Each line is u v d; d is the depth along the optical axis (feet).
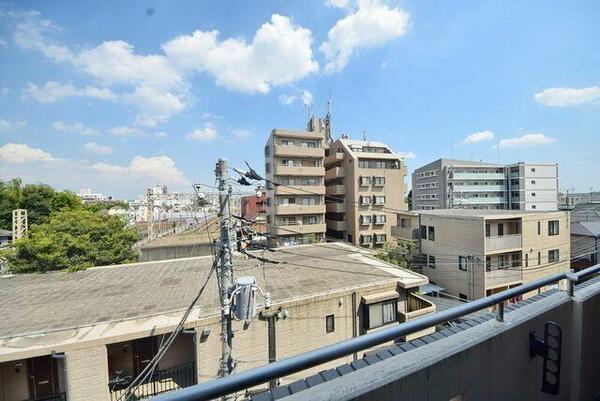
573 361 6.72
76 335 19.90
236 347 24.26
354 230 81.61
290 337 26.21
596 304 7.30
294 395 3.61
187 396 2.77
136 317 22.33
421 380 4.13
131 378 23.90
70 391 18.94
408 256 60.49
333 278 32.55
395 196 85.97
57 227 41.93
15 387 22.61
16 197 77.82
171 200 88.53
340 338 28.63
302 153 79.56
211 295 26.68
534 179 126.93
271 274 33.94
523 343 5.66
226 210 18.94
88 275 32.99
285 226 76.23
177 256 55.98
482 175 130.62
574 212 86.33
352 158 82.69
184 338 27.09
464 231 50.29
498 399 5.13
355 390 3.65
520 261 49.34
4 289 28.32
